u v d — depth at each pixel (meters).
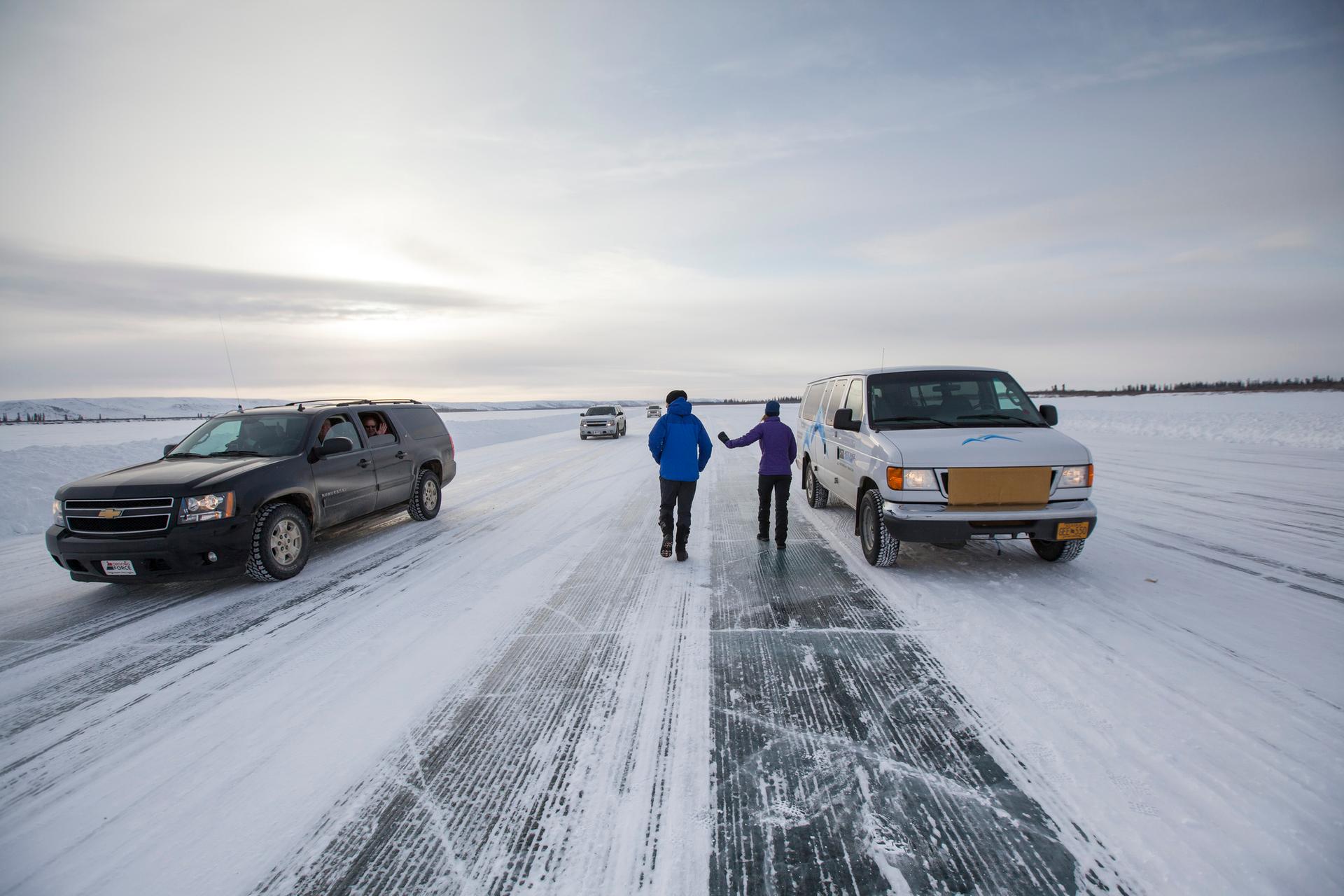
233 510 4.79
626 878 1.93
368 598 4.75
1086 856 1.95
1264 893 1.77
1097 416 27.30
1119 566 5.08
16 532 7.52
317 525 5.76
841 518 7.46
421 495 7.62
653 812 2.24
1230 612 4.00
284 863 2.03
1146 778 2.32
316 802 2.35
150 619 4.40
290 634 4.06
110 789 2.46
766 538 6.27
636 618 4.20
